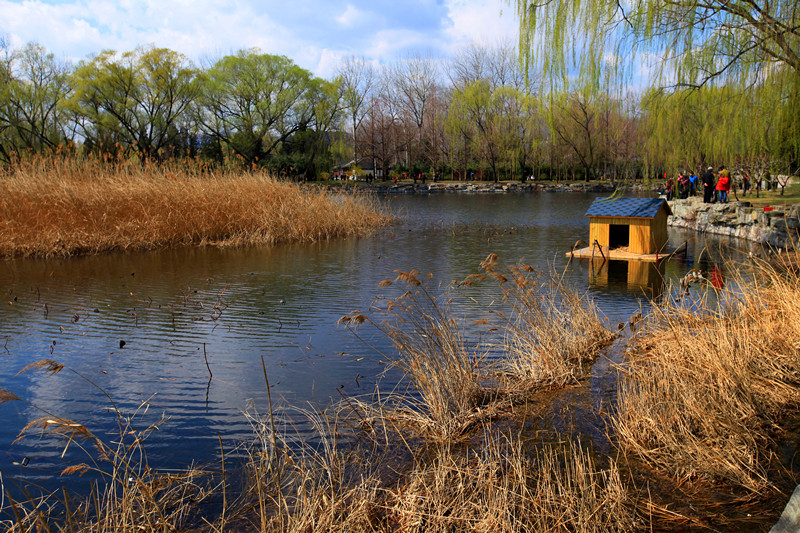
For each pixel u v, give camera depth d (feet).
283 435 13.17
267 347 20.35
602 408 13.88
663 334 18.06
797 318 16.02
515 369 16.61
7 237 44.70
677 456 10.64
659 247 45.16
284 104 160.15
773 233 46.24
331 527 8.92
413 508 9.35
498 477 10.58
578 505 9.14
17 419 14.53
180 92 143.95
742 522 8.84
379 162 211.61
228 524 9.63
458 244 52.44
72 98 133.49
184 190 54.80
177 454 12.42
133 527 9.14
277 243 54.03
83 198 48.88
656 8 19.81
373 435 13.03
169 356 19.43
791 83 22.31
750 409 12.11
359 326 22.97
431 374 14.43
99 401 15.57
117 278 35.17
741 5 20.35
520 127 162.81
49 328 23.27
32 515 9.61
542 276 34.35
